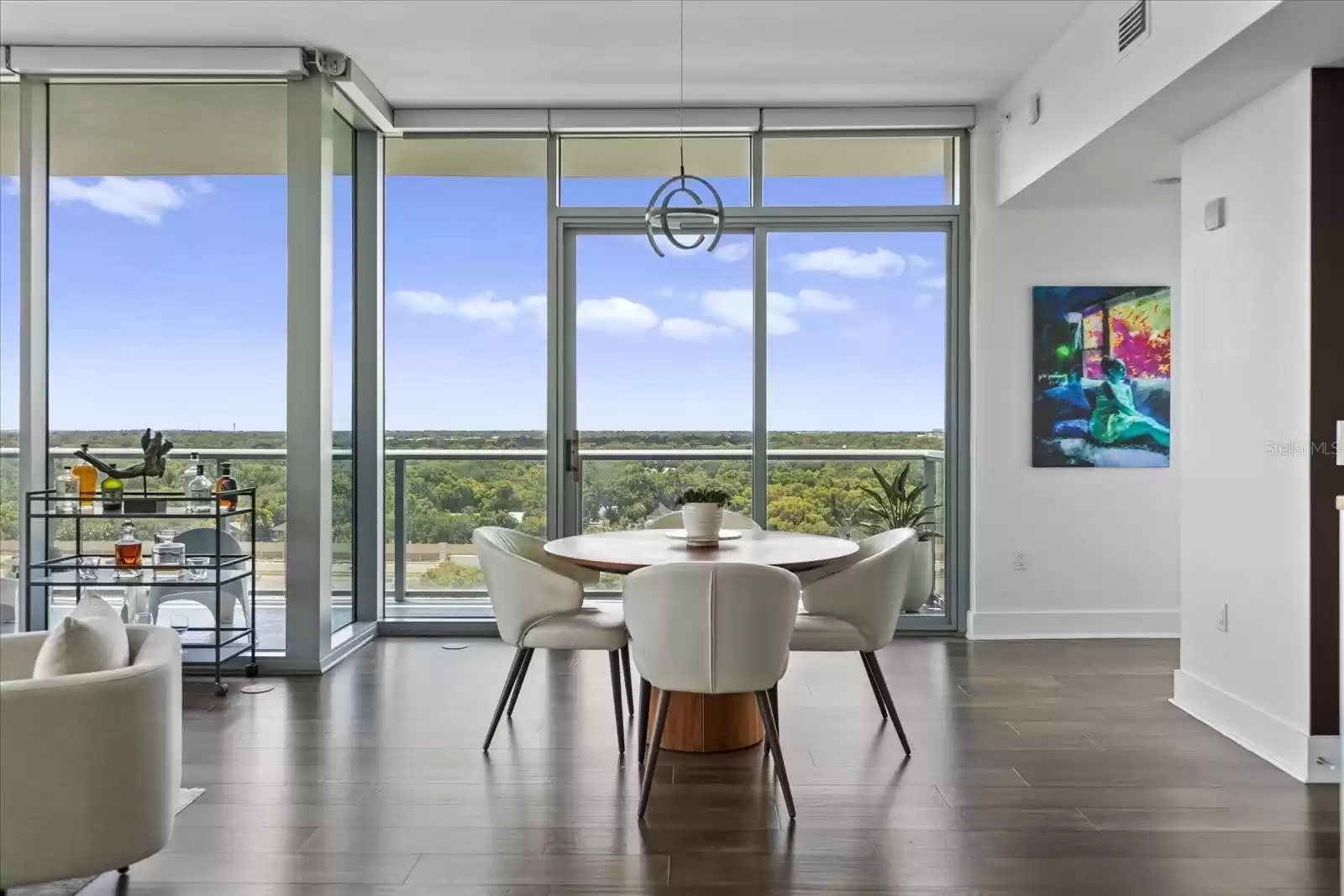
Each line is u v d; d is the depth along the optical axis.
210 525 4.79
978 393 5.55
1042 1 4.10
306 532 4.75
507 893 2.47
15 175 4.89
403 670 4.82
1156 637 5.53
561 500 5.73
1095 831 2.83
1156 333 5.55
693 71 4.96
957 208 5.64
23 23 4.35
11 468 4.89
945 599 5.77
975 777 3.27
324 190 4.78
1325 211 3.22
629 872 2.58
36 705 2.17
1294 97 3.31
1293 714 3.34
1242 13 2.92
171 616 4.74
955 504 5.73
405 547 5.82
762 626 2.92
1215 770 3.33
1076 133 4.29
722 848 2.72
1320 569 3.22
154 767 2.34
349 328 5.51
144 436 4.56
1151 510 5.56
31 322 4.80
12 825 2.17
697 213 3.80
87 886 2.51
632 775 3.31
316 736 3.74
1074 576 5.57
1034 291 5.54
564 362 5.77
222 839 2.80
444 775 3.31
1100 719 3.93
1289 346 3.35
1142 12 3.60
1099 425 5.55
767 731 2.97
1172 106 3.63
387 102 5.43
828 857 2.66
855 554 3.62
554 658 5.04
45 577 4.77
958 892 2.46
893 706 3.55
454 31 4.45
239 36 4.52
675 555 3.50
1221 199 3.78
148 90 4.85
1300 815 2.94
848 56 4.76
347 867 2.62
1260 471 3.53
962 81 5.11
